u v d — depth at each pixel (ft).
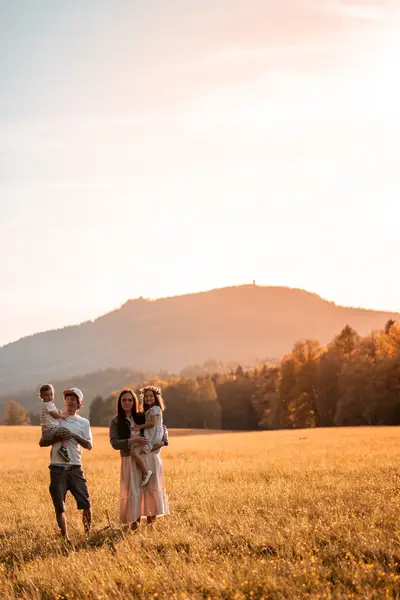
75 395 36.47
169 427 463.83
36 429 311.88
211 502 40.16
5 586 25.88
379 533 27.35
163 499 36.19
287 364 326.24
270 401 355.77
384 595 20.72
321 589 21.77
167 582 23.94
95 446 162.91
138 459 35.60
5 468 94.58
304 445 107.45
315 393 314.14
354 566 23.52
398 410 265.95
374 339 309.01
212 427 454.81
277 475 55.72
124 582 24.48
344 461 64.18
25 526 39.19
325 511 32.94
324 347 332.60
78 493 36.06
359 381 271.90
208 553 27.61
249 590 22.56
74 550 30.71
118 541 31.65
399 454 70.85
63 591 24.88
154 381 510.58
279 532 28.91
